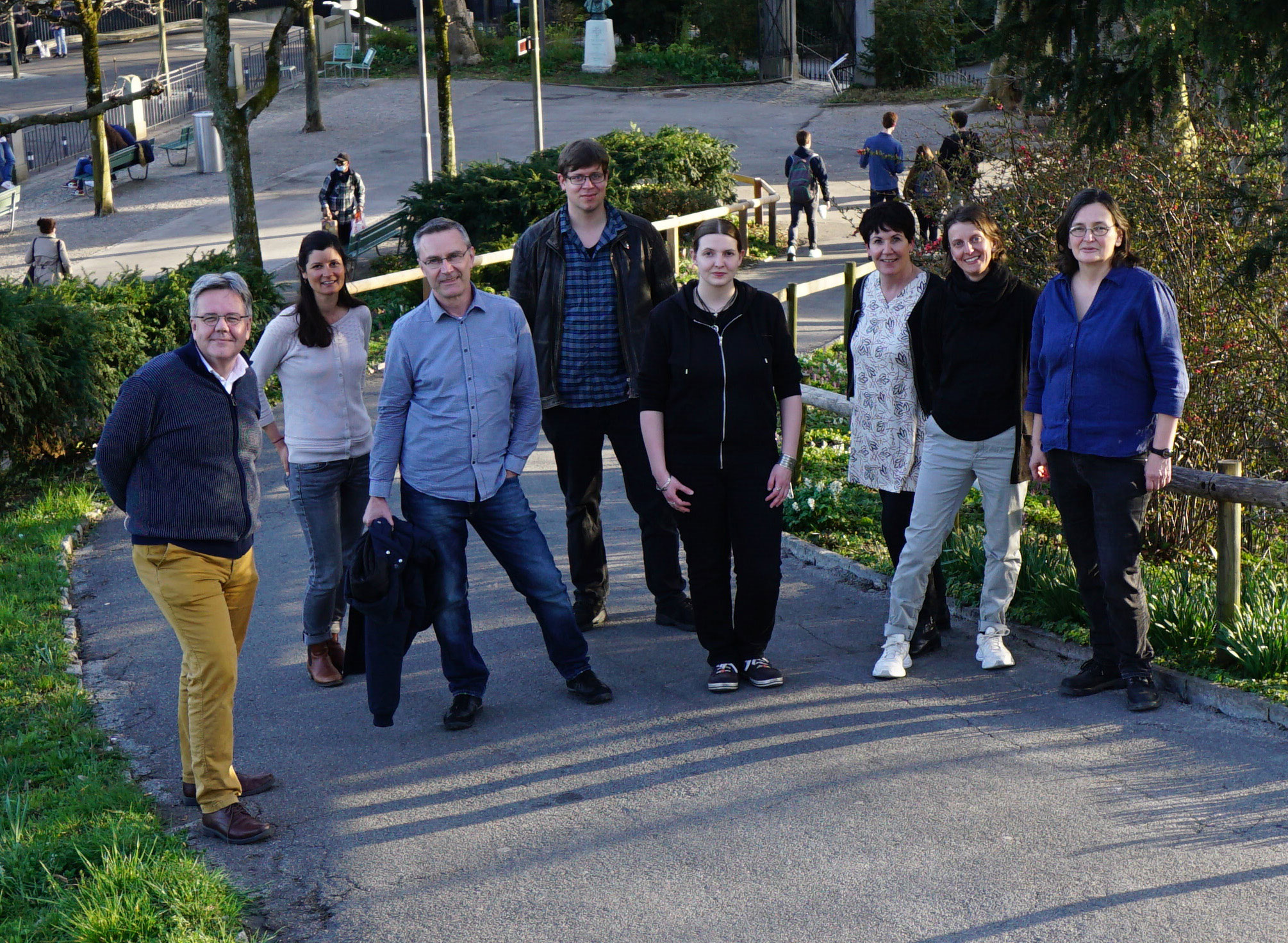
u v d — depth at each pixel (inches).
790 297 357.4
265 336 206.5
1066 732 188.7
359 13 1669.5
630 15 1637.6
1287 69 244.4
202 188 1020.5
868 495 307.6
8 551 296.2
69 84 1590.8
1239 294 255.6
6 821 168.6
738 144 1091.3
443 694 213.0
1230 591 207.8
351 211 764.6
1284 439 269.0
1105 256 184.2
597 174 216.7
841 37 1492.4
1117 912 142.6
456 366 191.8
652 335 200.5
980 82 984.3
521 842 163.9
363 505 216.5
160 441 162.4
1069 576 229.3
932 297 202.5
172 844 162.2
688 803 172.4
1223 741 183.2
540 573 201.3
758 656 210.7
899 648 212.7
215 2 564.4
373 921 147.9
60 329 362.9
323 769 186.9
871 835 161.6
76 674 224.7
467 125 1213.1
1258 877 147.8
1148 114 264.4
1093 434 187.5
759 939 141.0
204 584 165.0
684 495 201.5
